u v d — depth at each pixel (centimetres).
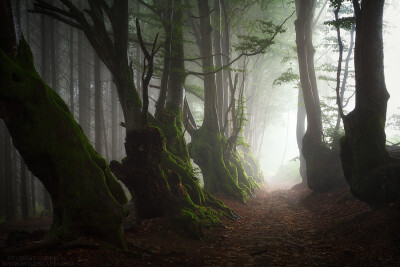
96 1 987
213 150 1566
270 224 1027
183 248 685
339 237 740
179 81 1289
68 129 571
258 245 741
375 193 830
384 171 827
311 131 1537
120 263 507
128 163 843
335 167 1452
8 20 563
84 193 550
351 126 916
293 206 1398
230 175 1535
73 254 494
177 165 1030
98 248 530
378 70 877
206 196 1120
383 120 886
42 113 539
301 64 1529
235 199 1457
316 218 1061
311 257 612
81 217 544
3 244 599
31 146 529
